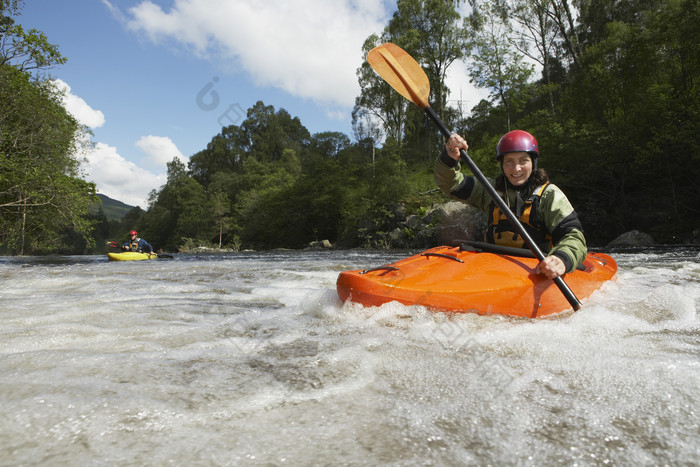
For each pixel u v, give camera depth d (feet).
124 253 37.96
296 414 3.74
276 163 194.39
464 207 68.59
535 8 76.18
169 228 206.49
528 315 7.50
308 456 3.02
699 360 5.05
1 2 48.65
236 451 3.07
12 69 51.60
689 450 3.12
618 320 7.10
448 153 9.53
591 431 3.44
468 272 7.98
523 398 4.12
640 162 53.47
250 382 4.50
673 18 54.60
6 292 12.00
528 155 8.87
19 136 53.31
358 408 3.88
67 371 4.67
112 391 4.09
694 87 55.26
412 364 5.15
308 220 117.60
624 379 4.50
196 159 236.02
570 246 7.77
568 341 6.04
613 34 63.93
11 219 57.41
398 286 7.70
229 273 18.54
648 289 10.77
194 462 2.90
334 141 200.13
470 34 87.56
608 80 61.41
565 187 64.75
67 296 11.05
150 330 6.97
